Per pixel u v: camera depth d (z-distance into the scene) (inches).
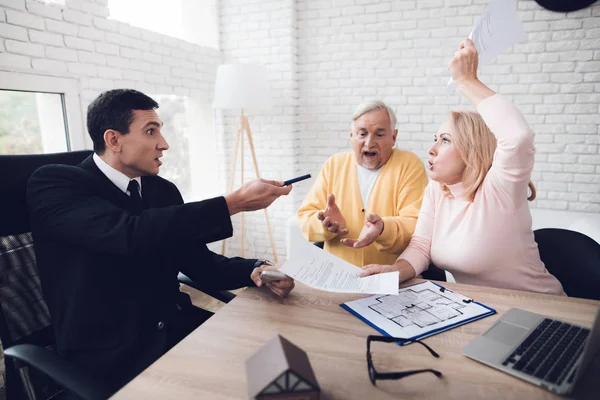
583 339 31.5
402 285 44.6
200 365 29.8
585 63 107.3
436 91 121.1
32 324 42.1
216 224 41.3
